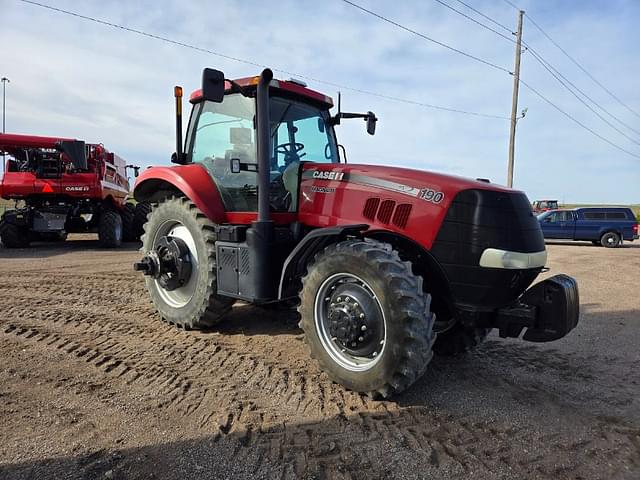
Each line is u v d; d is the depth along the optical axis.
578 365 3.66
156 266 4.46
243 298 3.70
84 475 2.07
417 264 3.26
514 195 3.12
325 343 3.12
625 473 2.22
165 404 2.79
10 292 5.64
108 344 3.84
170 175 4.39
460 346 3.63
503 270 2.95
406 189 3.25
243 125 3.98
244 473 2.13
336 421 2.63
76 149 9.50
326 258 3.08
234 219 4.06
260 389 3.04
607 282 7.88
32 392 2.90
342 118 4.62
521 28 20.66
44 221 10.16
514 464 2.27
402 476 2.14
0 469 2.10
